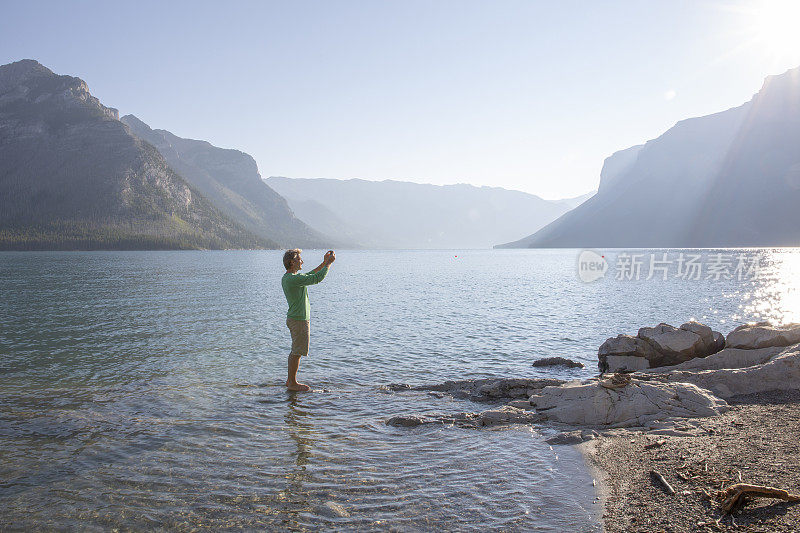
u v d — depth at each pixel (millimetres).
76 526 5406
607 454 7789
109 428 8930
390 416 10102
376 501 6090
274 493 6293
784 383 11406
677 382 10984
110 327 22594
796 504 5398
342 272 94062
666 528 5270
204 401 10930
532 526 5445
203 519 5586
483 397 11617
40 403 10641
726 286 54688
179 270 85562
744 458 7039
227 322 24453
